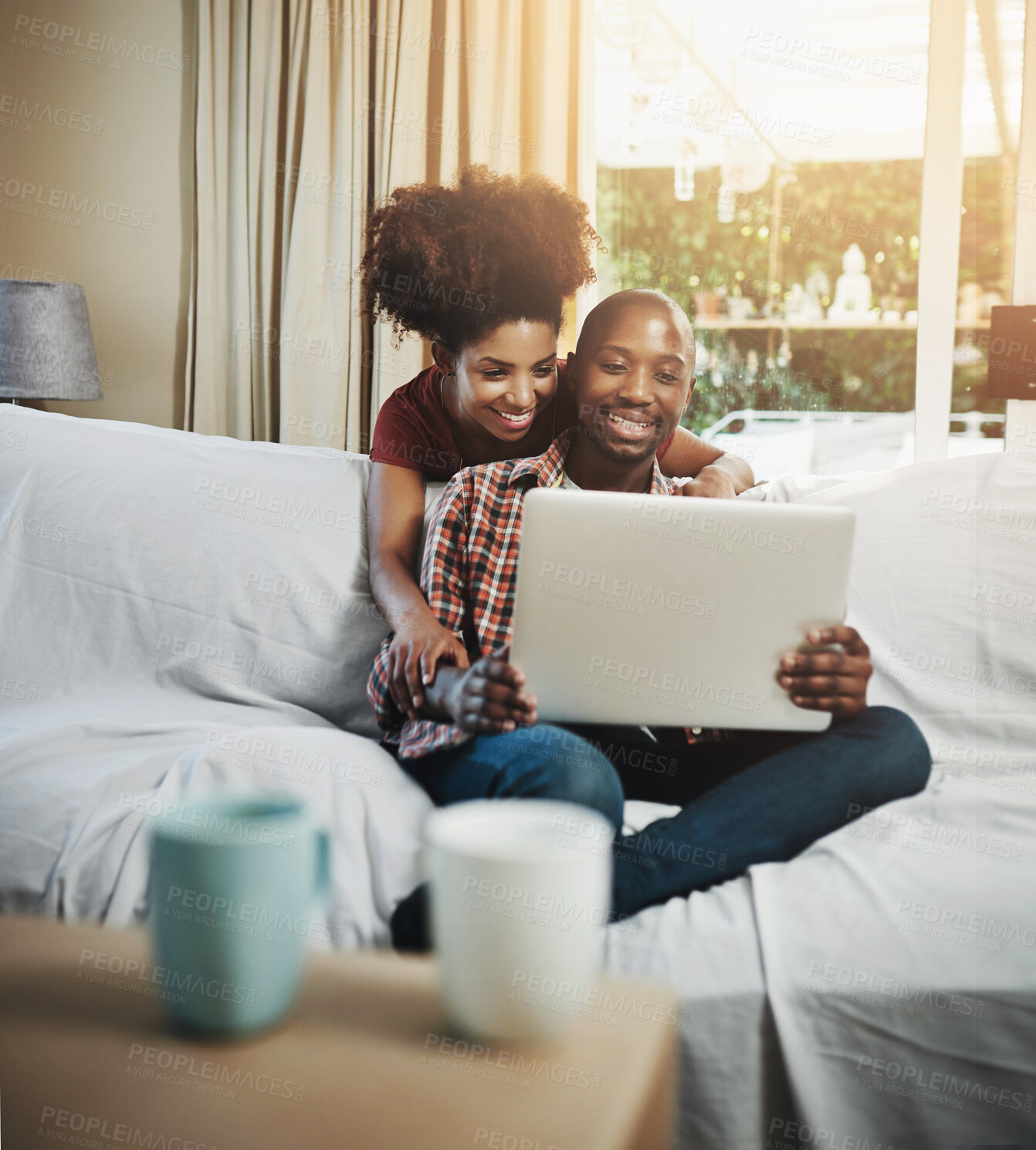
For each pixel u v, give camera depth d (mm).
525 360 1534
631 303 1432
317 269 2396
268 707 1296
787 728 1037
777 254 2293
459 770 992
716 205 2314
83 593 1360
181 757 972
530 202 1547
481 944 432
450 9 2244
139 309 2686
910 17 2162
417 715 1137
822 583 1005
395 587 1313
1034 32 1988
